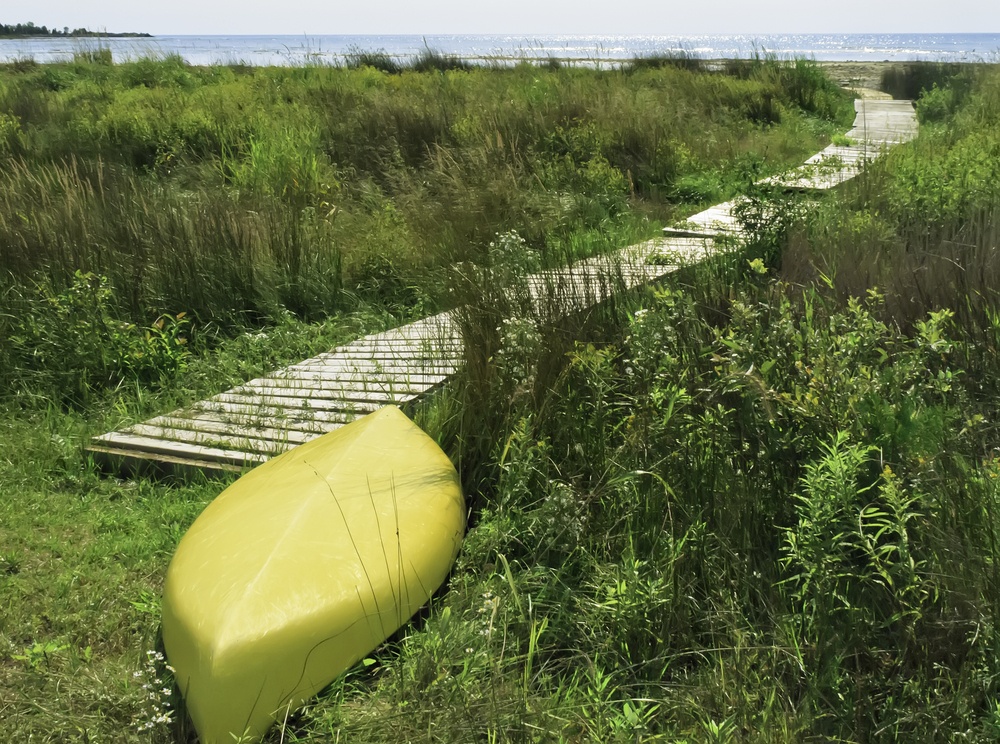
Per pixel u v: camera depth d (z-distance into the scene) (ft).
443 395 14.70
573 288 16.67
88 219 22.91
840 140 47.96
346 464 11.26
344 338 20.61
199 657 8.26
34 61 75.25
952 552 8.88
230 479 13.58
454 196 28.89
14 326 18.78
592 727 8.15
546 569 10.51
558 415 12.78
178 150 36.09
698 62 73.97
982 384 12.71
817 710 8.23
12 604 10.64
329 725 8.26
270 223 24.72
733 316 12.43
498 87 50.90
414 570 9.85
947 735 7.66
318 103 45.03
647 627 9.27
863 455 9.21
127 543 11.96
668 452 11.22
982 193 23.41
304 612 8.71
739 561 9.89
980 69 65.57
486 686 8.61
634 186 37.68
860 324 11.98
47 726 8.55
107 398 17.12
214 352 19.76
